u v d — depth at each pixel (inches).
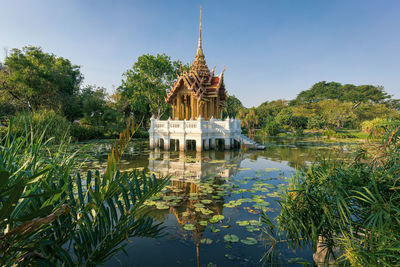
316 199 113.6
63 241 76.8
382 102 2471.7
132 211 81.7
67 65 1347.2
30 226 51.8
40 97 1034.7
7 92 998.4
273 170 362.0
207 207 196.5
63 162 93.2
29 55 1050.1
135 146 762.2
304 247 131.2
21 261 63.2
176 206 198.4
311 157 507.8
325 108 1855.3
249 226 158.9
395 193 90.5
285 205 129.2
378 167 105.7
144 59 1192.2
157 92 1243.2
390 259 79.1
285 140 1074.7
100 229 76.8
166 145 641.6
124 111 1491.1
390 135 101.9
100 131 981.8
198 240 139.9
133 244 135.3
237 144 716.7
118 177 84.4
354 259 91.5
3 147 64.2
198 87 744.3
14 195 46.2
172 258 119.6
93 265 75.7
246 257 121.3
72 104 1192.2
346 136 1194.6
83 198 83.5
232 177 314.7
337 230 103.5
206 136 639.8
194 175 327.9
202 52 802.8
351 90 2578.7
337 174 111.1
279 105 2878.9
